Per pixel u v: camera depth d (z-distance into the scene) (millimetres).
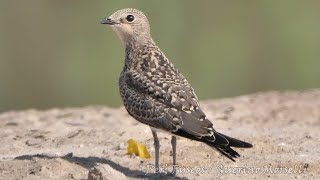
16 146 15781
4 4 36750
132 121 18047
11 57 36344
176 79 13648
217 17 34969
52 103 35406
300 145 15703
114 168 14172
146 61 14023
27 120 18359
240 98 21266
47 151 15305
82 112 19234
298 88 34594
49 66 35875
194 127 13148
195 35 34688
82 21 35531
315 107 19906
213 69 34406
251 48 34969
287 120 18391
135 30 14422
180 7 34656
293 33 35031
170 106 13344
